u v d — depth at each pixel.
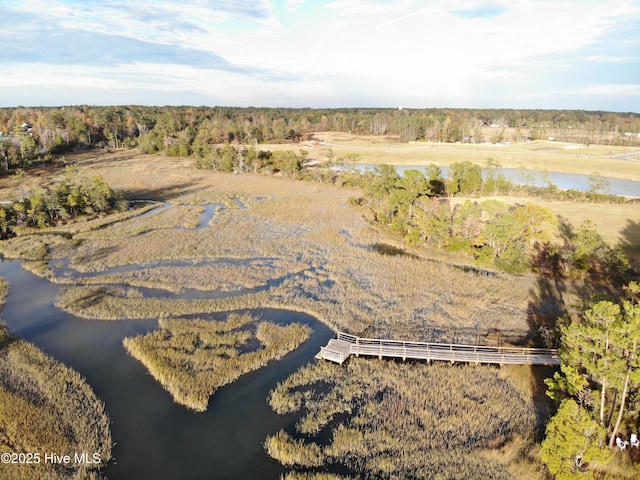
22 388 27.28
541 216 49.31
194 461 22.33
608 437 22.27
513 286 42.06
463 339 33.22
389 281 43.19
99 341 32.91
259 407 26.19
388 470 21.56
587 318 23.77
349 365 30.23
